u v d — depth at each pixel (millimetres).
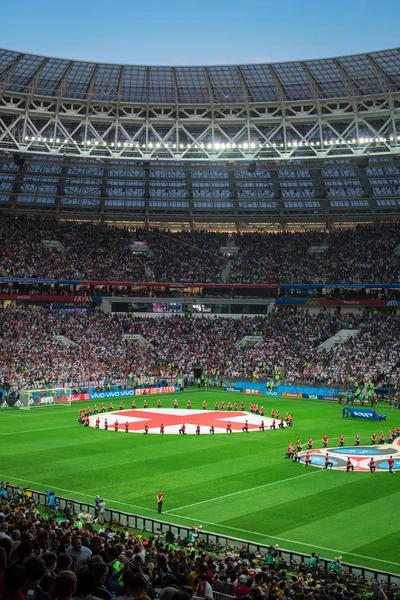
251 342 123312
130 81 100688
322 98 100500
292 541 39500
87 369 107125
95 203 137875
